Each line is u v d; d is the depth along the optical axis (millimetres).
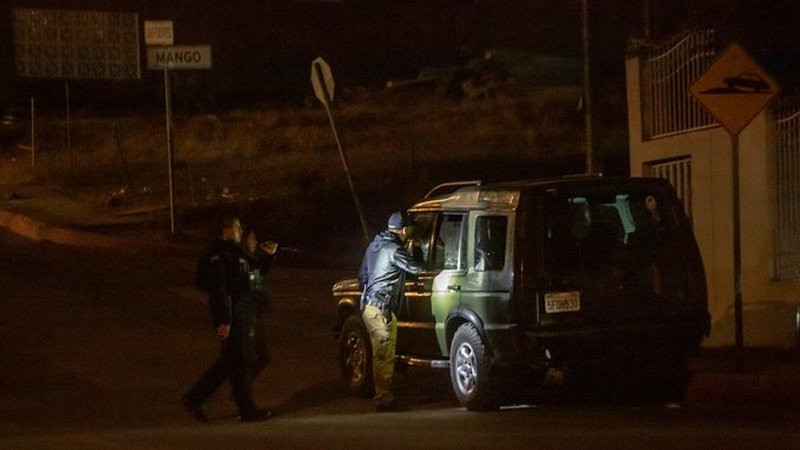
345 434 25969
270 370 35719
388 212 61531
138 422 28797
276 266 54594
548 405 29328
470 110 90250
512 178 67562
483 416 27672
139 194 68500
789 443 23109
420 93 99938
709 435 24109
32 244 58531
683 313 27547
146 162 77625
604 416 27109
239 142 82062
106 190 70750
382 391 29484
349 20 104938
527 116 86375
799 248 33406
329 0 103938
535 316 26688
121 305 44688
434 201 30188
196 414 28703
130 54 91562
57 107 98438
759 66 29719
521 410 28500
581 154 72938
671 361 27922
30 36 89875
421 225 30516
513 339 26812
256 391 33000
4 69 91125
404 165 70312
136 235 58656
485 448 23438
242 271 28547
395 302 29453
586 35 37500
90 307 44188
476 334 27750
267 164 74062
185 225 60844
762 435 24000
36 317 42344
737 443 23172
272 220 60375
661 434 24359
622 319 27078
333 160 73562
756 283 34469
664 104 38500
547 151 74438
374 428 26672
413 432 25750
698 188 36594
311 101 99938
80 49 90250
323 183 66438
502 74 102375
